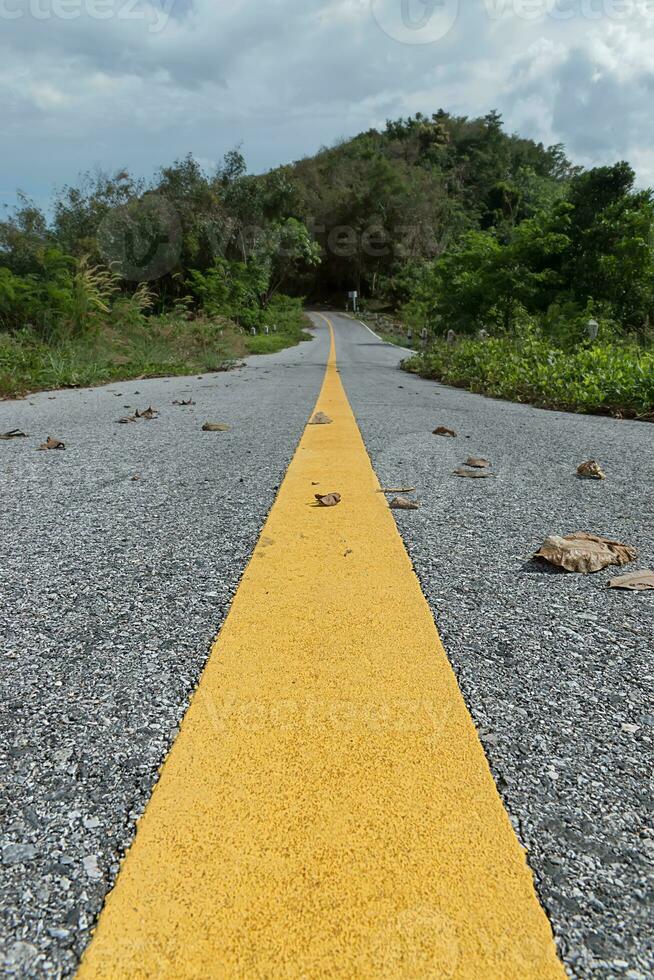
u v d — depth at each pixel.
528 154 103.38
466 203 88.38
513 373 8.44
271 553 1.91
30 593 1.64
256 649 1.31
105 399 7.39
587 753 0.99
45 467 3.31
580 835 0.83
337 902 0.72
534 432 4.54
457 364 11.10
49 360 10.02
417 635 1.37
